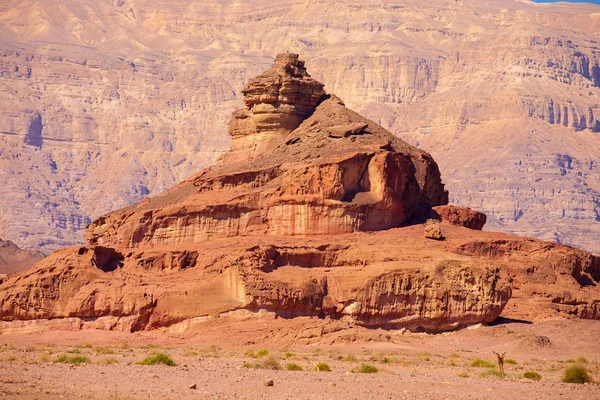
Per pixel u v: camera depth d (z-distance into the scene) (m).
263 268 148.12
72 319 151.38
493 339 144.00
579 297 162.12
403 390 97.56
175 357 122.62
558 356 135.00
